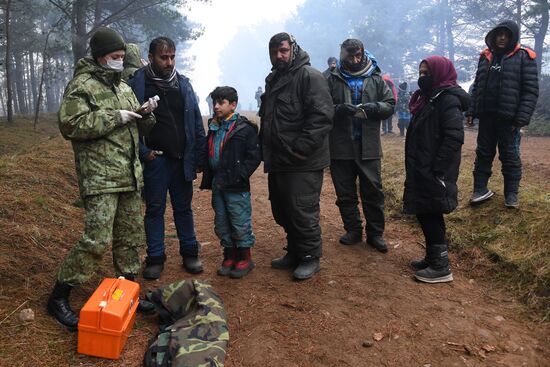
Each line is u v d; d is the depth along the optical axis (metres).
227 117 3.79
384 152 9.04
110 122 2.85
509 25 4.29
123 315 2.74
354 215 4.59
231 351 2.90
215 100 3.77
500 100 4.36
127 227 3.28
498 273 3.90
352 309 3.39
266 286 3.76
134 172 3.10
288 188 3.75
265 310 3.38
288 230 4.09
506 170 4.52
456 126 3.54
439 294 3.63
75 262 2.93
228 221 3.98
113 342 2.70
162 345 2.76
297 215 3.77
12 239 3.86
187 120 3.75
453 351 2.91
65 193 5.61
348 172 4.45
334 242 4.71
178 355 2.63
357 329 3.14
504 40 4.34
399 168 7.16
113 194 3.02
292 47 3.68
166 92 3.67
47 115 17.89
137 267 3.41
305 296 3.58
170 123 3.70
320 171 3.83
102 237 2.95
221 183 3.78
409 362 2.81
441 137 3.64
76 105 2.84
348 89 4.26
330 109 3.62
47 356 2.67
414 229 5.07
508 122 4.40
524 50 4.32
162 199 3.83
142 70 3.70
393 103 4.31
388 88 4.33
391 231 5.07
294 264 4.15
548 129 14.18
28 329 2.84
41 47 24.80
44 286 3.37
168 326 2.97
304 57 3.70
